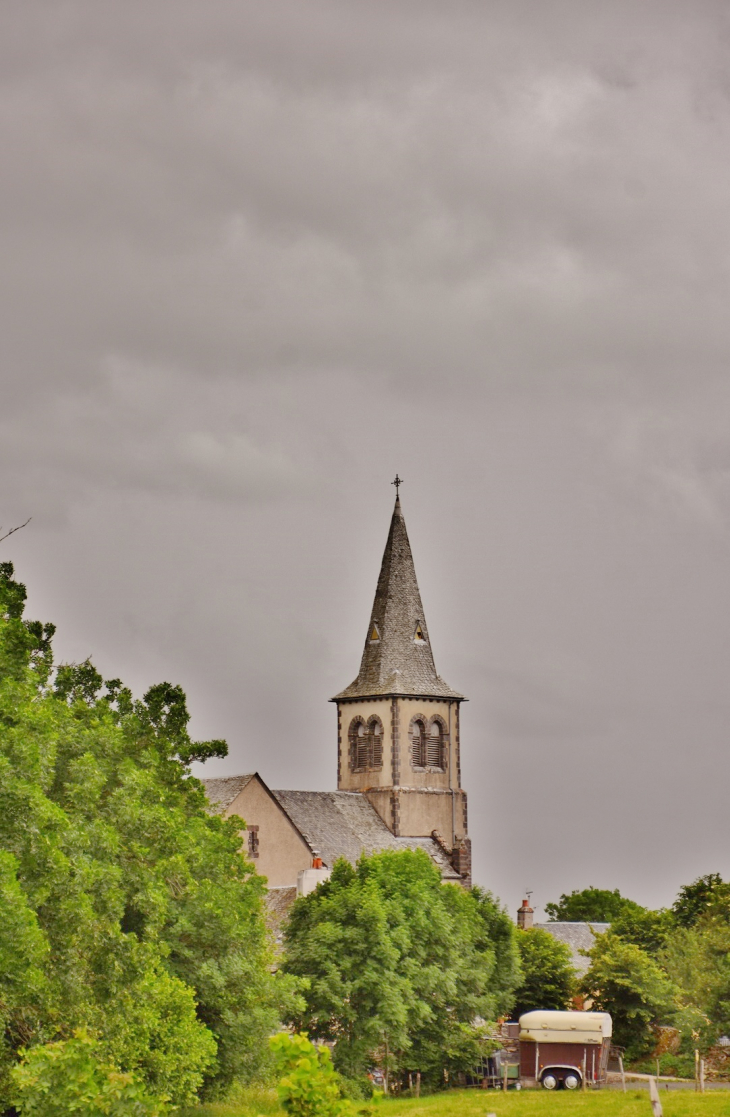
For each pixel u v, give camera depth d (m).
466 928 126.06
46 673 85.06
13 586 80.31
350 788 190.12
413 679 190.88
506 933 134.50
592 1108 81.38
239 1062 86.56
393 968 113.25
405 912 118.94
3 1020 56.00
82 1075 39.53
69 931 61.66
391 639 192.62
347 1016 110.50
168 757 91.12
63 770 75.56
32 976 56.25
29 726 67.06
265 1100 91.19
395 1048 113.00
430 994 115.81
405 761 187.38
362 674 192.75
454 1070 121.00
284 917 155.25
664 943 164.75
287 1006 93.19
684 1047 140.38
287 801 175.62
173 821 81.38
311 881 158.50
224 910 87.44
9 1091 52.88
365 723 190.12
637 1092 94.25
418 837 186.75
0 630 70.69
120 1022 63.66
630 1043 141.25
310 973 112.62
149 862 77.62
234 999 86.62
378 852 178.00
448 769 191.00
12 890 55.38
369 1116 37.00
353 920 114.56
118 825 75.81
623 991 141.62
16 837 60.53
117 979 64.62
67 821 62.72
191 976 85.00
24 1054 41.00
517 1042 132.00
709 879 178.25
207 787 168.75
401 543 196.12
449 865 187.38
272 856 166.88
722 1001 136.25
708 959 143.25
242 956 88.50
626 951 142.88
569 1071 112.69
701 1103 81.44
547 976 148.12
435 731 191.38
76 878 62.88
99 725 80.88
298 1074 36.34
